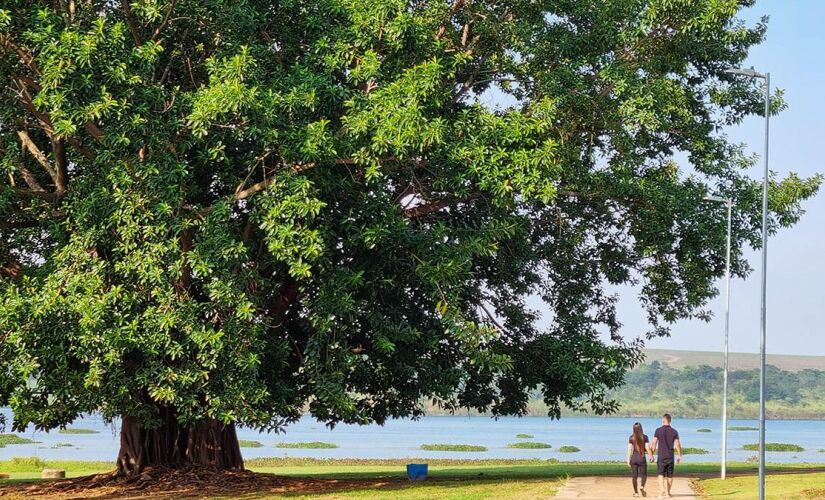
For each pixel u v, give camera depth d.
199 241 22.31
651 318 31.56
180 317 21.89
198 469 27.42
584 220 30.06
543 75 25.42
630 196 28.09
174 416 27.66
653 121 25.06
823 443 113.50
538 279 30.70
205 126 21.06
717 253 30.03
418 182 24.64
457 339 26.45
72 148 24.50
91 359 22.02
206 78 24.48
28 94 22.53
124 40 21.56
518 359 29.58
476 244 24.23
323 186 22.48
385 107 21.64
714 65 29.98
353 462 54.22
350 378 27.08
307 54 23.83
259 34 24.55
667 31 26.14
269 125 21.30
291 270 21.17
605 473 32.88
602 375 29.22
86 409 22.97
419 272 23.92
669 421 21.92
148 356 22.47
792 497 20.72
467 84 26.38
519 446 91.19
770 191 30.02
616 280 31.30
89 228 22.56
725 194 30.11
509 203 23.55
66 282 22.05
